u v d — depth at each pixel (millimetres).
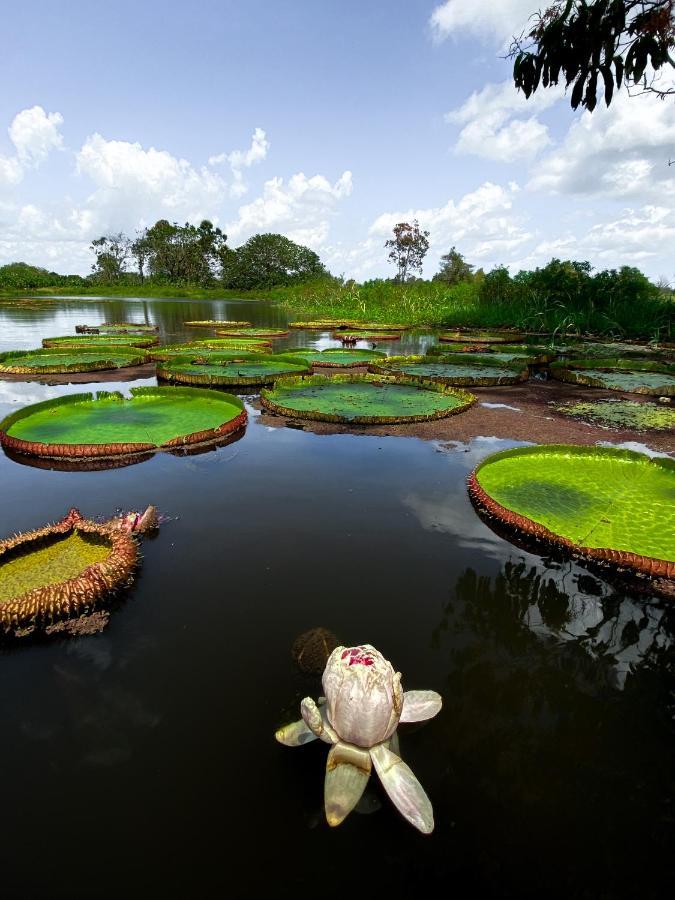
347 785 1355
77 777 1449
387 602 2238
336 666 1482
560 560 2629
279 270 58062
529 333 17078
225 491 3416
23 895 1174
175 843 1291
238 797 1407
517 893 1201
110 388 6992
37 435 4453
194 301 43906
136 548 2596
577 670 1896
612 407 6285
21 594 2123
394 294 26578
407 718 1564
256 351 10594
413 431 4984
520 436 4879
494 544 2766
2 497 3305
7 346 12008
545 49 2820
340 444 4504
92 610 2154
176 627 2059
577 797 1435
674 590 2400
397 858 1271
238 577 2406
